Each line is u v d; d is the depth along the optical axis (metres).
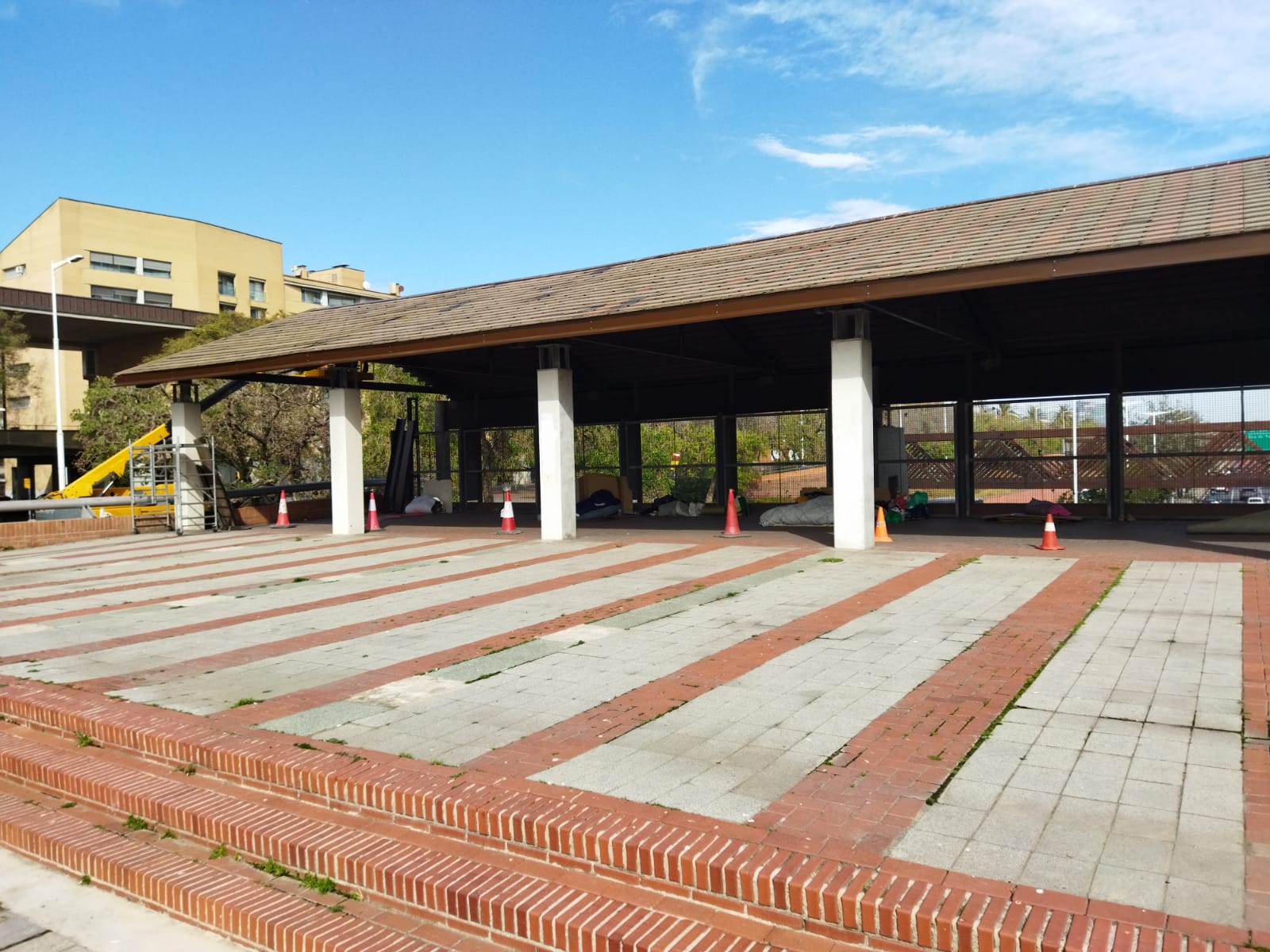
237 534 20.27
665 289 14.44
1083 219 11.77
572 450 16.06
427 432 27.69
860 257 12.84
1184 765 4.55
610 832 4.04
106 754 6.15
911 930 3.27
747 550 13.52
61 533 19.56
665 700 6.02
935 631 7.68
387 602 10.24
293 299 77.50
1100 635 7.29
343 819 4.90
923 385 19.41
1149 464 17.34
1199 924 3.11
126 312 50.12
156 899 4.68
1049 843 3.77
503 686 6.52
